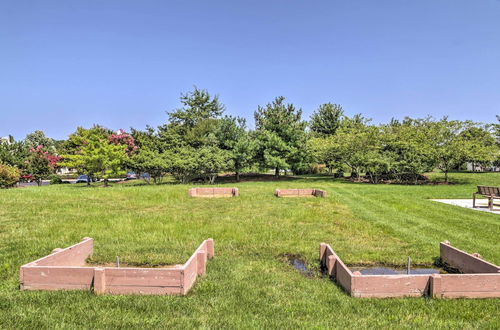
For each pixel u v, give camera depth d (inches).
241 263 244.5
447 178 1073.5
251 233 341.7
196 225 367.9
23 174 1117.1
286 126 1109.7
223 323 149.6
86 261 245.1
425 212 476.7
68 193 601.0
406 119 1454.2
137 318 152.5
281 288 196.9
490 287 181.0
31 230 339.3
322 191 589.0
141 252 270.2
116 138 1250.0
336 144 1081.4
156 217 405.1
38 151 1210.0
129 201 527.8
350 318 156.9
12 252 265.1
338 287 199.5
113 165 927.7
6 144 1203.2
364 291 181.9
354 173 1215.6
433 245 303.7
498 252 284.8
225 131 1146.7
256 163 1102.4
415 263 255.6
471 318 158.1
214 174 978.1
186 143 1227.2
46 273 185.3
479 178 1088.2
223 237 324.8
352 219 417.1
